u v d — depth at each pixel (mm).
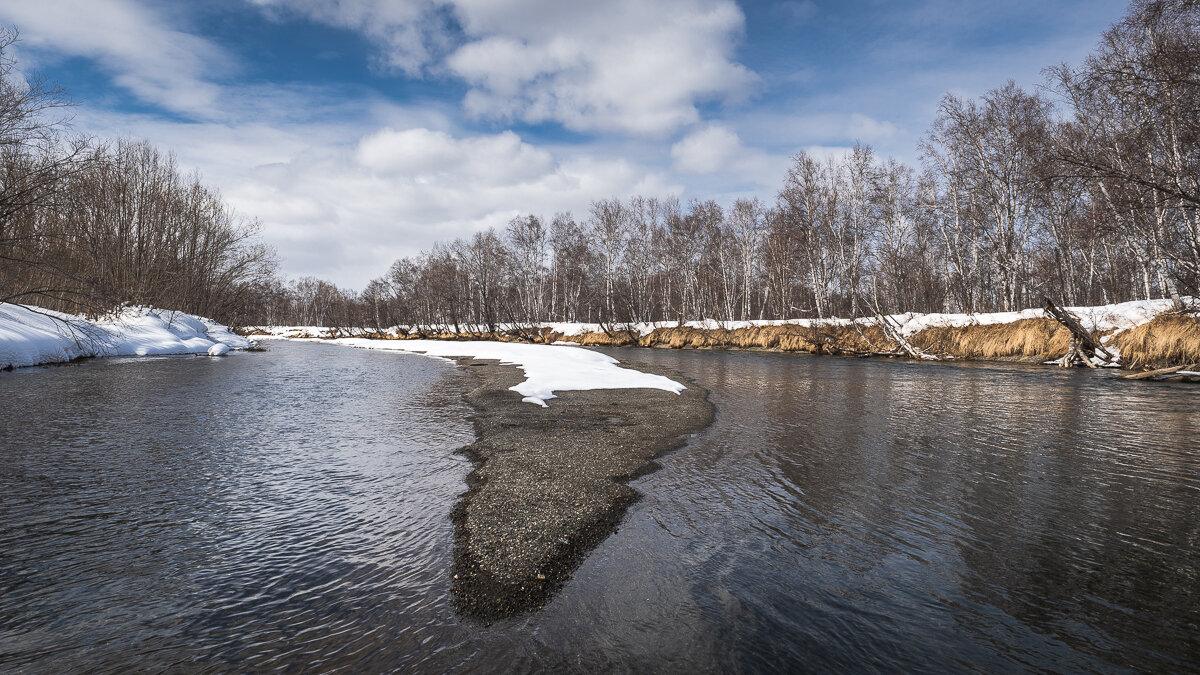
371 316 81688
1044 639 3434
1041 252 35312
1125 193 17406
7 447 8172
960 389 15703
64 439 8773
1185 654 3260
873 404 13070
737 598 3908
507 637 3371
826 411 12086
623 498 6070
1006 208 29406
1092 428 9938
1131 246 23828
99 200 29922
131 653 3197
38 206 18234
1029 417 11125
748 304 48250
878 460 7812
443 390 16062
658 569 4344
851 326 33875
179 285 38469
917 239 40625
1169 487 6465
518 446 8617
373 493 6246
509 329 58562
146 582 4090
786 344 35750
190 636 3383
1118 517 5535
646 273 56406
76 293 22031
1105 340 21812
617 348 42719
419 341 55406
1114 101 18125
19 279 22438
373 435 9539
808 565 4469
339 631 3447
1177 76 13492
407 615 3633
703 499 6094
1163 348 18688
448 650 3230
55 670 3016
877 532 5168
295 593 3930
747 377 19844
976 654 3271
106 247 30109
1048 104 26734
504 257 61531
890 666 3139
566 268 61500
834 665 3135
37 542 4805
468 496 6113
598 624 3531
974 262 33719
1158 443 8750
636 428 10156
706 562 4492
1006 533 5137
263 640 3340
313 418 11172
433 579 4141
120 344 26969
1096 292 38906
